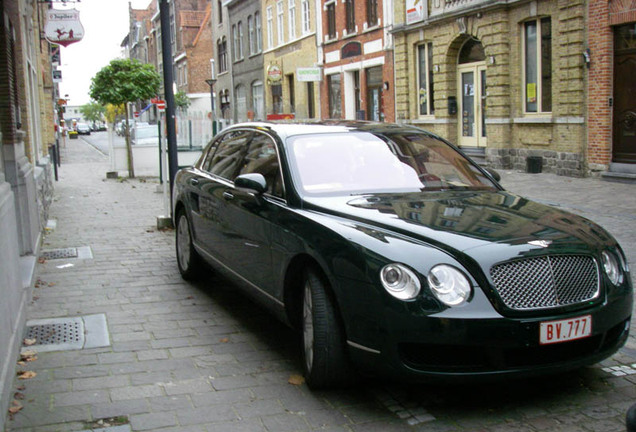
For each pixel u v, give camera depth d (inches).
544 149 667.4
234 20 1743.4
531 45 682.8
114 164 880.3
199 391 166.6
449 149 222.1
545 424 145.6
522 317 142.3
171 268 307.0
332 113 1184.8
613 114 587.5
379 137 213.6
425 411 153.3
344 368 159.0
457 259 145.7
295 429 145.4
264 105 1547.7
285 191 189.6
